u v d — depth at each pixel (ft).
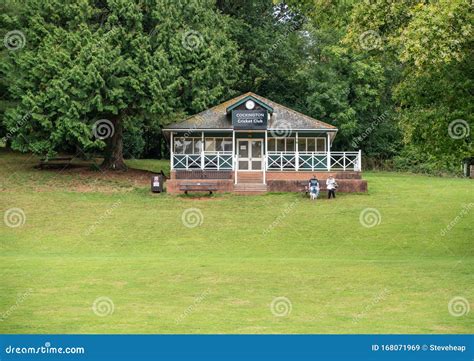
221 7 212.84
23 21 144.36
